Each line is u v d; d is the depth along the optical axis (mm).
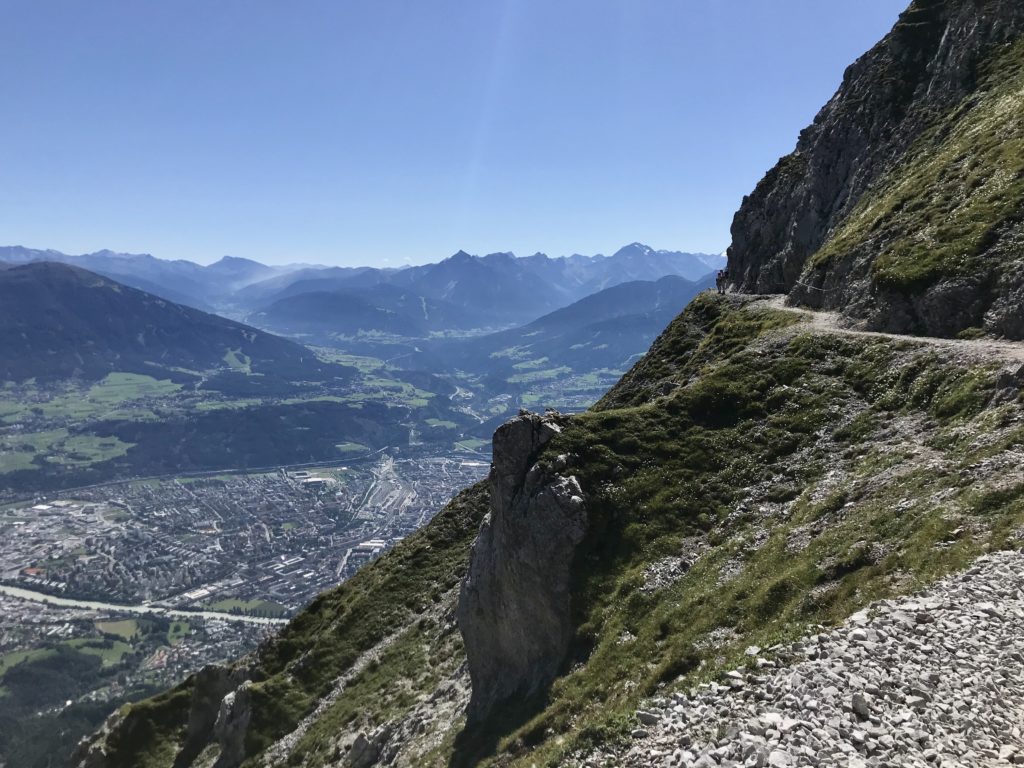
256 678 69812
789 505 36875
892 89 100125
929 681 16406
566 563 40188
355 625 68375
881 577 24172
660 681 26734
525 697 36594
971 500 25328
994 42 86500
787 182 115312
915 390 40719
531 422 48594
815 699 16078
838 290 67000
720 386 52500
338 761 48781
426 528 81062
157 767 69875
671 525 40031
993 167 59812
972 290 48844
